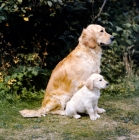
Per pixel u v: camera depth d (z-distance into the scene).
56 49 5.52
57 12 5.15
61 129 3.97
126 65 5.53
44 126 4.05
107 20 5.74
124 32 5.55
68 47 5.46
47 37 5.36
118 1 6.11
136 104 4.65
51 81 4.39
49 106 4.30
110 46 5.55
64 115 4.29
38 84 5.02
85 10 5.48
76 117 4.20
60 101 4.32
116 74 5.42
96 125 4.05
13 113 4.35
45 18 5.15
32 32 5.27
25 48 5.22
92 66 4.33
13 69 5.03
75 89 4.32
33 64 5.14
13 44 5.30
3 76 4.88
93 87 4.12
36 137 3.83
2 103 4.55
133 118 4.21
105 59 5.43
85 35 4.34
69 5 5.25
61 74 4.34
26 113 4.23
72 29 5.32
